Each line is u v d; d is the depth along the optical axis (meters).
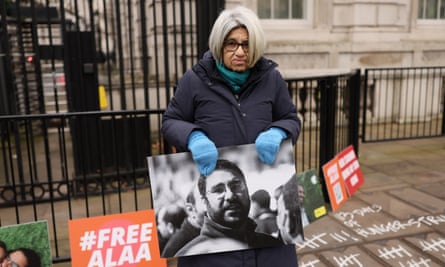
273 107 1.96
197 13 4.71
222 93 1.82
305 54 8.09
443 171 5.39
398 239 3.44
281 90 1.96
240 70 1.79
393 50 8.41
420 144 6.92
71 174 5.07
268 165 1.87
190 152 1.85
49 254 2.59
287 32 8.18
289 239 1.88
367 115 8.36
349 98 4.88
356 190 4.64
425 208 4.11
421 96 8.73
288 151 1.88
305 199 3.46
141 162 4.93
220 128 1.83
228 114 1.83
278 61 8.01
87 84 4.54
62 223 3.98
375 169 5.52
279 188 1.88
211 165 1.77
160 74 7.12
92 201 4.53
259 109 1.86
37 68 4.48
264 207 1.87
